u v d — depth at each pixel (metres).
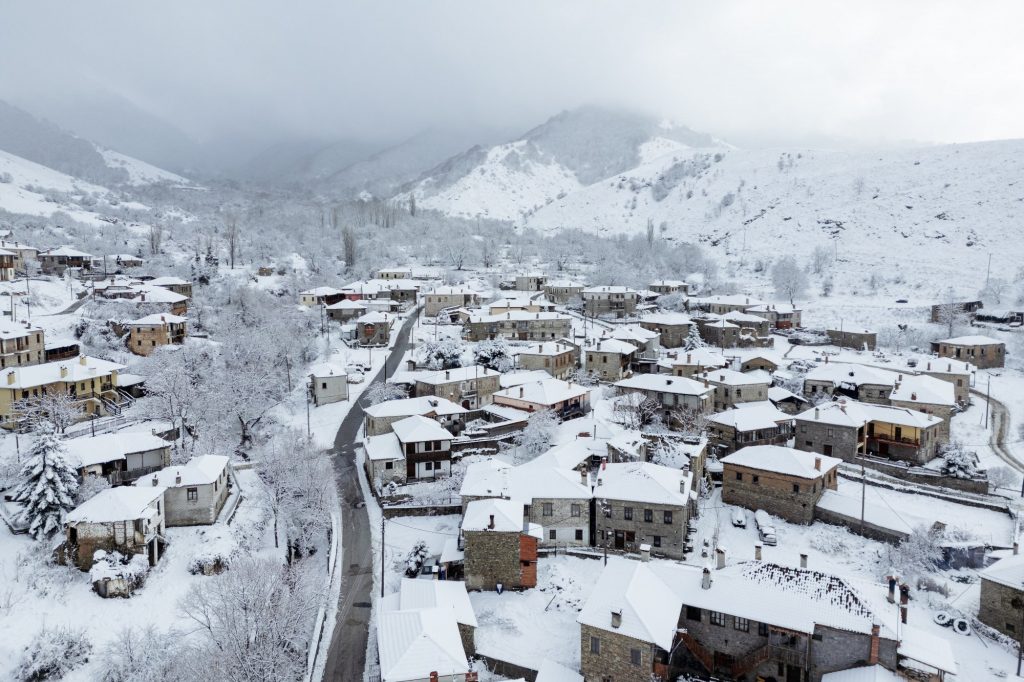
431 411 88.69
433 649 43.56
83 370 91.50
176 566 61.19
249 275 176.75
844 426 82.06
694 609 48.38
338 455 89.06
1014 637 49.12
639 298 187.00
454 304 167.38
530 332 141.25
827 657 43.56
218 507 69.75
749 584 47.69
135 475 72.19
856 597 45.00
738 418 85.94
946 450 85.31
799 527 67.19
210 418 91.25
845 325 158.25
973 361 125.25
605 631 44.47
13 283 130.75
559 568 60.50
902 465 82.00
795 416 87.75
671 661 46.97
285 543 68.81
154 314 118.25
